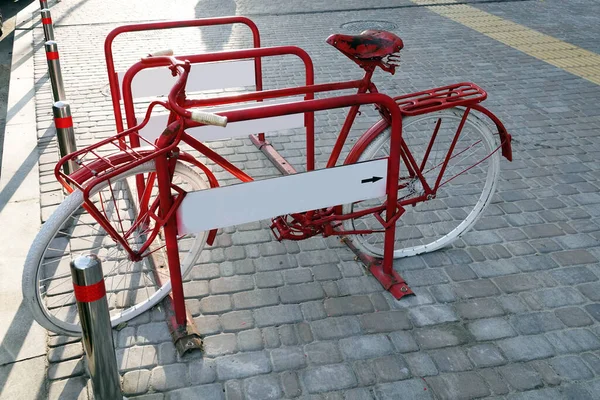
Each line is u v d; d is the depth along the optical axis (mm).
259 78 4734
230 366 3008
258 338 3195
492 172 3752
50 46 5875
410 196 3607
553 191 4688
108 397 2627
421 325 3283
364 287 3596
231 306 3436
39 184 4848
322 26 10125
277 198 3033
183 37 9406
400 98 3328
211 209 2924
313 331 3244
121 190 4645
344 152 5441
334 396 2828
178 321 3168
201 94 6805
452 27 9883
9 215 4379
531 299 3484
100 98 6820
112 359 2555
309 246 3998
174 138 2787
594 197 4598
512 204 4504
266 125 4133
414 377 2938
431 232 4188
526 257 3873
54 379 2922
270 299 3494
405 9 11273
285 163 5066
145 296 3518
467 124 3568
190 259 3465
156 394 2842
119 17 10805
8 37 10195
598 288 3578
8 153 5414
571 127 5906
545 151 5375
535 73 7523
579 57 8203
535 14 10773
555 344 3145
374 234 4211
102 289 2387
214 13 11102
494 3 11664
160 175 2787
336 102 2910
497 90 6922
